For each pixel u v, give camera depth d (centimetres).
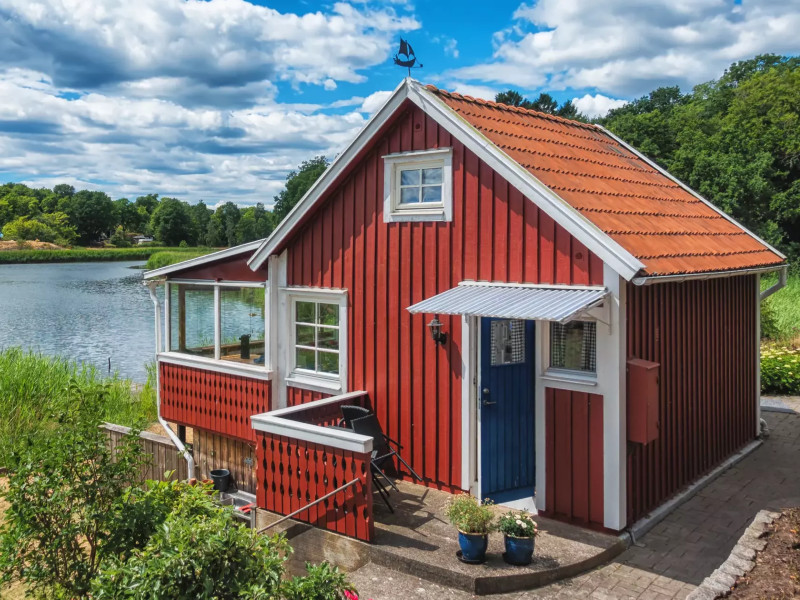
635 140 4228
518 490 817
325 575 471
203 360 1177
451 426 854
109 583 470
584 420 736
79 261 11956
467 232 840
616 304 705
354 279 967
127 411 1709
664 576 660
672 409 841
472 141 819
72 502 601
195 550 452
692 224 978
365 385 955
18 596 800
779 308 2234
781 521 673
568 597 622
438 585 652
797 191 3888
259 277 1096
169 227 16312
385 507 806
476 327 821
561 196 772
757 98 4622
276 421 802
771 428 1220
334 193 990
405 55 890
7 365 1803
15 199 15925
